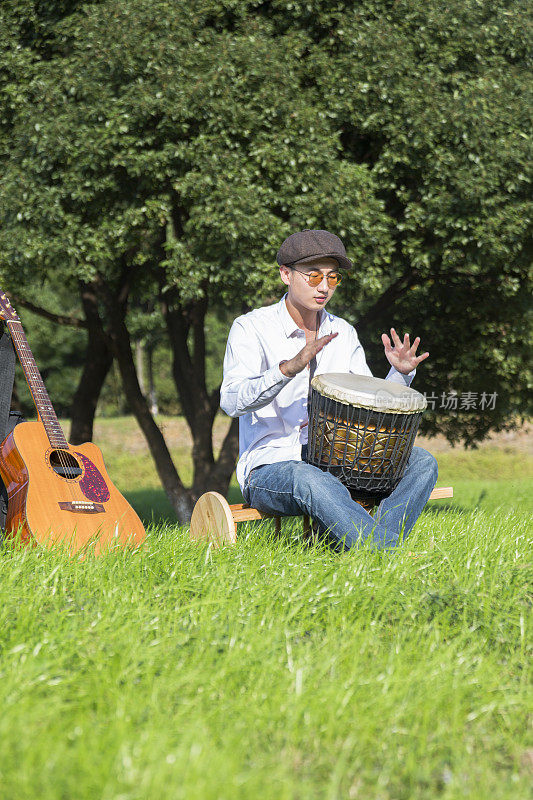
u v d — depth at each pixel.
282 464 3.57
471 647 2.59
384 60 7.48
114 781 1.70
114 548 3.65
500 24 8.09
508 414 10.37
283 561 3.39
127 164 7.29
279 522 3.94
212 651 2.45
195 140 7.33
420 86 7.55
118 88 7.48
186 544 3.72
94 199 7.68
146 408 10.48
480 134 7.49
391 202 8.61
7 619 2.65
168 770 1.75
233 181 7.34
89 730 1.93
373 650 2.59
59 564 3.16
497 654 2.61
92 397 10.90
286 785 1.76
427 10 7.84
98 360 10.79
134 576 3.24
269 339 3.94
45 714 1.95
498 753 2.10
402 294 9.60
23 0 7.98
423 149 7.72
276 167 7.42
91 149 7.18
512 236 7.66
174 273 7.66
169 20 7.37
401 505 3.54
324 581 3.09
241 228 7.16
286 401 3.88
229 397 3.73
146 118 7.26
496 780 1.92
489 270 8.83
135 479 20.94
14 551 3.56
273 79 7.44
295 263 3.76
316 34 8.12
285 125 7.47
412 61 7.74
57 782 1.70
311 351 3.38
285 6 7.85
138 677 2.30
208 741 1.91
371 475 3.45
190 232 7.68
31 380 4.49
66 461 4.35
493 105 7.61
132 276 10.30
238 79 7.38
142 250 9.70
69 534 3.92
